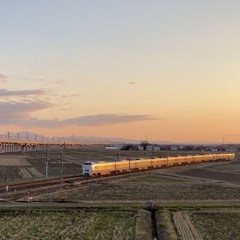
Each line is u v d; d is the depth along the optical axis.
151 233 48.97
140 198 75.25
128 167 133.50
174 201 72.12
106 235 46.12
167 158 165.62
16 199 69.00
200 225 52.81
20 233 46.38
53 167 140.75
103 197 75.31
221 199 76.62
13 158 187.75
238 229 51.12
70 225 50.94
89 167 112.00
